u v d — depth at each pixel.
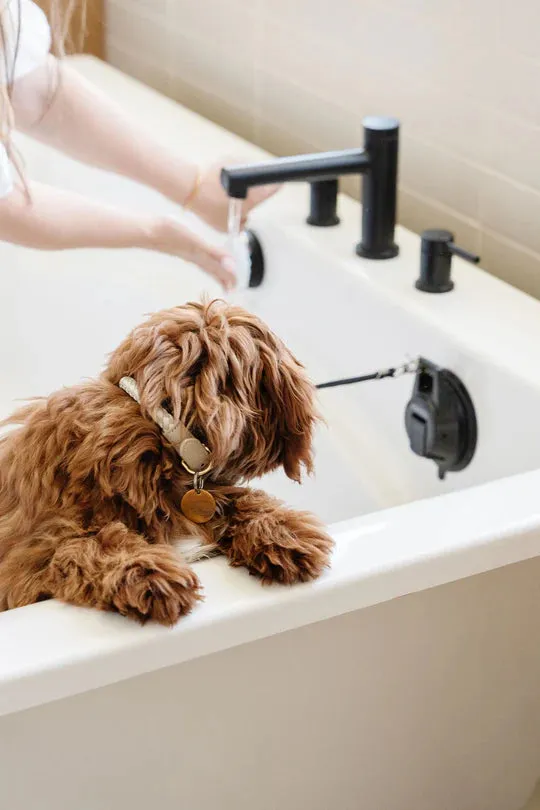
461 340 1.25
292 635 0.93
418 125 1.56
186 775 0.95
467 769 1.15
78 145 1.51
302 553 0.87
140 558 0.82
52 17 1.37
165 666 0.85
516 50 1.35
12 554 0.88
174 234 1.38
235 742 0.96
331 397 1.50
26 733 0.85
